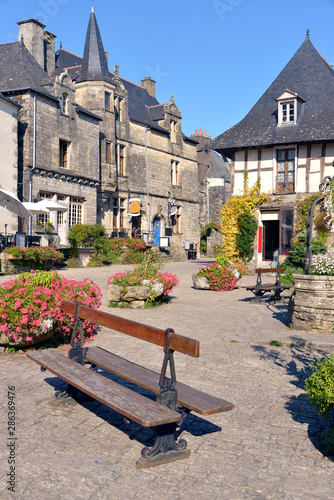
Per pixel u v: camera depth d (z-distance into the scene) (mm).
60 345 6922
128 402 3455
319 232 20391
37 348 6609
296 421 4297
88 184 25672
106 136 27766
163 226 33969
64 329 6727
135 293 10758
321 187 8586
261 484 3170
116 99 29516
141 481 3164
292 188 21812
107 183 27688
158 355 6578
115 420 4238
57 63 30812
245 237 22266
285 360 6352
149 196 32406
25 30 27516
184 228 36438
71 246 23234
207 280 14836
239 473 3318
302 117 21875
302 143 21312
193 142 37688
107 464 3393
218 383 5355
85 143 25312
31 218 21625
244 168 22797
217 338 7695
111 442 3766
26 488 3031
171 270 22797
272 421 4289
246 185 22688
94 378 4059
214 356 6547
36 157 21812
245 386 5270
